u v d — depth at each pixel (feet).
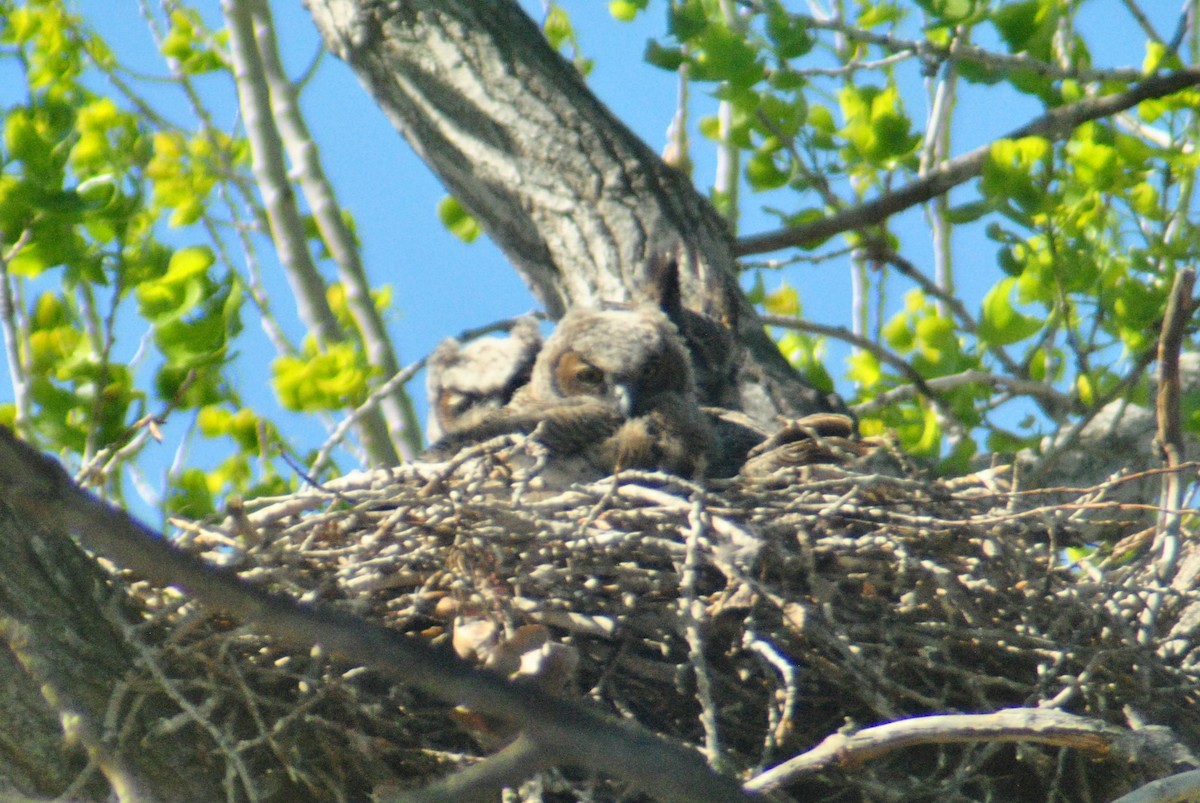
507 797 21.76
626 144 42.52
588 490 26.27
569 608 24.70
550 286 42.16
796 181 46.80
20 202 35.60
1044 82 44.39
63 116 39.27
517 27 43.39
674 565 25.30
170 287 36.65
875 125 46.11
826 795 25.13
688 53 43.19
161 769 21.62
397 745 23.98
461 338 43.62
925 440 41.68
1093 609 25.20
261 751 22.93
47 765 20.75
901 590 25.73
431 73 42.29
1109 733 20.12
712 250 42.01
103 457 31.63
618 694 24.76
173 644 22.39
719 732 24.99
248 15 47.93
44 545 22.61
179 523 24.94
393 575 24.36
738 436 35.58
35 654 19.26
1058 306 40.96
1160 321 40.47
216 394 40.32
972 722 19.86
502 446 27.02
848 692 24.95
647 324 36.78
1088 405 41.39
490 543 24.39
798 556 25.03
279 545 24.18
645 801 22.86
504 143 41.86
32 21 45.68
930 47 42.80
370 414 42.19
